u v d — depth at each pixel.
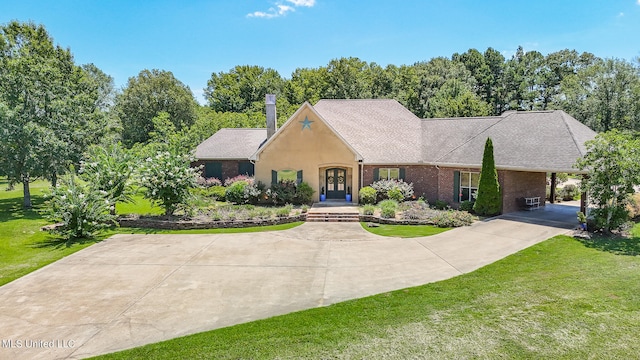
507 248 14.31
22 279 11.88
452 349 7.13
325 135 25.14
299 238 17.05
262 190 25.53
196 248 15.54
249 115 63.47
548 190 26.67
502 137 22.25
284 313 9.09
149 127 54.31
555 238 15.37
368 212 20.62
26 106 24.30
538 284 10.39
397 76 65.69
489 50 82.50
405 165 25.11
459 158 22.56
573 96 45.44
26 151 22.66
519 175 21.94
